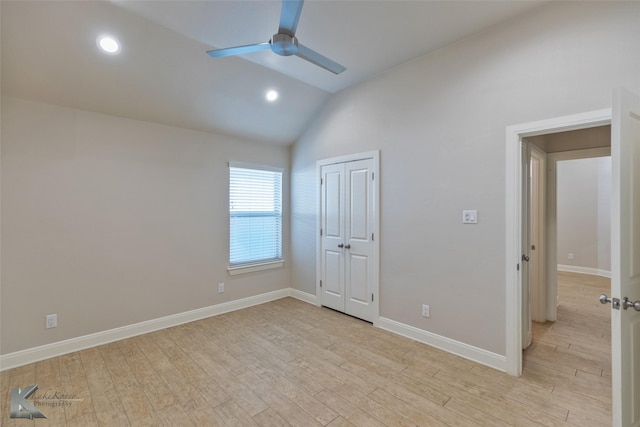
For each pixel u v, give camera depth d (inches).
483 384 89.3
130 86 113.9
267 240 174.6
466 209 104.6
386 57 118.3
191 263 143.4
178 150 139.3
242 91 134.0
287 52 80.1
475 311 102.7
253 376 94.6
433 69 113.5
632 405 61.9
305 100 152.1
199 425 73.7
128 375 95.3
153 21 95.6
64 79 103.0
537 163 137.3
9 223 101.0
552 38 86.4
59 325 109.6
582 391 85.4
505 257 95.7
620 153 59.8
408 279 122.0
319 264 163.6
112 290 121.2
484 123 100.0
